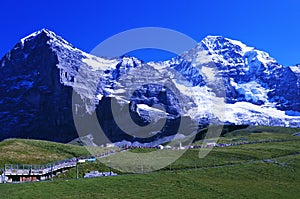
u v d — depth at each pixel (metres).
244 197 78.88
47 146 152.62
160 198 70.38
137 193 72.06
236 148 165.62
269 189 89.44
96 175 93.19
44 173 91.94
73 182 75.88
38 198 62.50
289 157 139.25
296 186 95.69
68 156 135.50
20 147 141.25
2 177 81.38
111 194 69.56
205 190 80.25
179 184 82.56
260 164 121.06
